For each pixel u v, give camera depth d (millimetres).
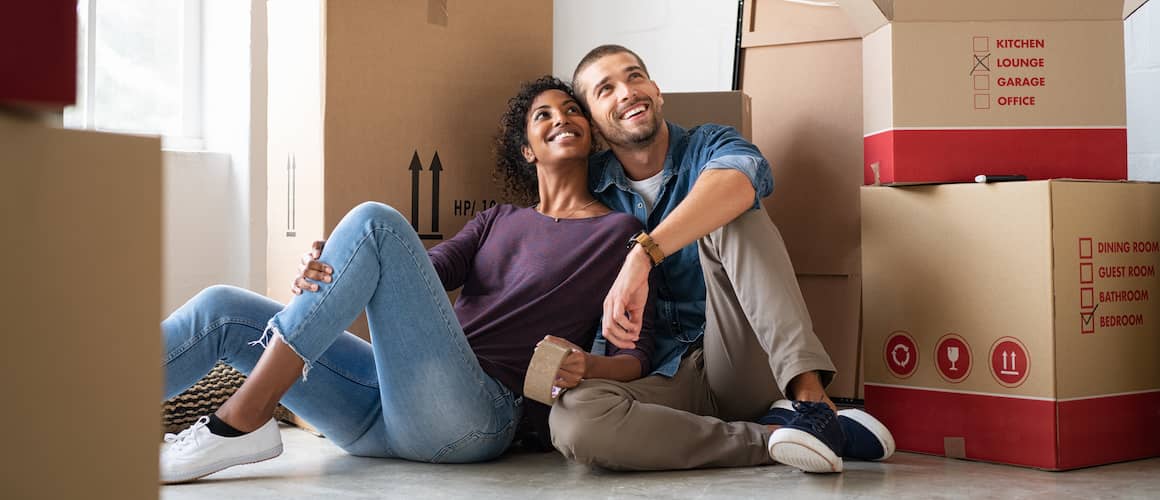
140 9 2686
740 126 2449
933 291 1841
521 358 1783
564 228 1945
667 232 1683
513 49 2338
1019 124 1859
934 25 1864
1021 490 1536
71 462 540
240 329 1725
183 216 2598
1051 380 1684
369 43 2117
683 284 1971
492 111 2305
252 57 2621
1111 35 1858
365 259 1548
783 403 1768
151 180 581
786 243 2506
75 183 537
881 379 1912
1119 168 1862
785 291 1739
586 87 2016
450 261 1932
